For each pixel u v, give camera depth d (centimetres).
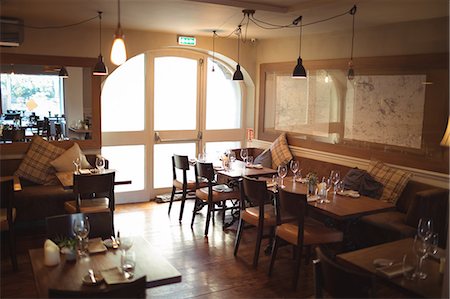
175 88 652
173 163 559
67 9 440
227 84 699
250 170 523
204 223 530
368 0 376
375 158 496
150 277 222
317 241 362
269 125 674
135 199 628
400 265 242
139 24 530
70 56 543
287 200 361
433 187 427
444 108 424
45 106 537
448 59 419
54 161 505
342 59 538
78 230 250
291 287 360
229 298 338
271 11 427
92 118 566
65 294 183
